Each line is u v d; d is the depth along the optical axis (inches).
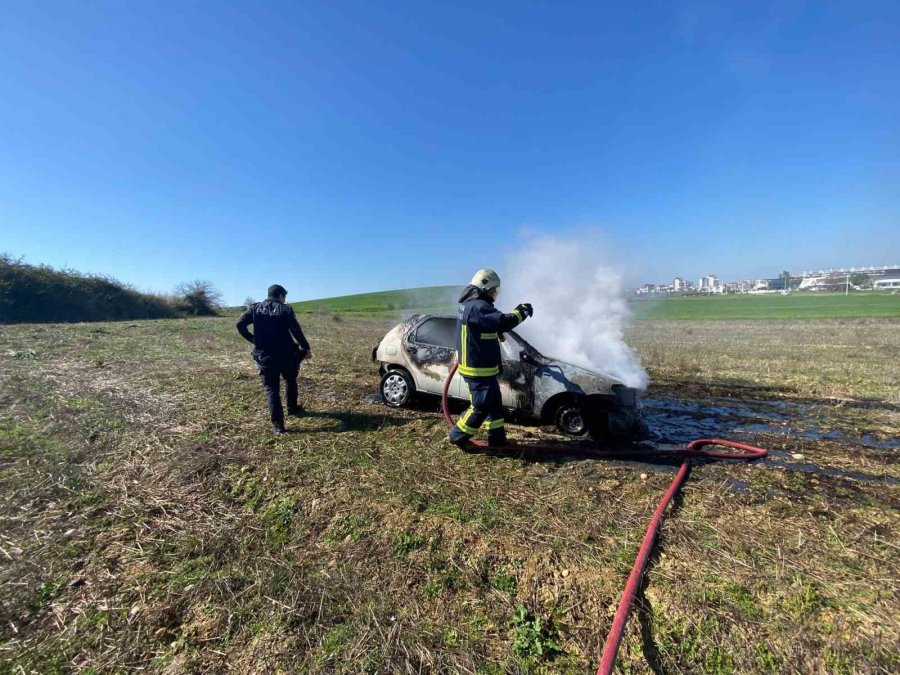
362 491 155.3
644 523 138.9
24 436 196.7
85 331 560.4
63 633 101.6
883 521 140.5
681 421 253.3
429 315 263.4
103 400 252.1
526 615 108.4
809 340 658.8
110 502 148.6
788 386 342.0
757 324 1021.8
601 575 116.2
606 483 166.1
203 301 1131.9
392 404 262.1
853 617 102.4
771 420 255.1
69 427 207.6
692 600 107.3
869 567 118.8
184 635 102.5
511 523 137.6
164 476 165.5
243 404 254.7
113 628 103.7
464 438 192.5
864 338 669.9
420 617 107.6
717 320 1216.2
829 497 156.3
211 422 221.6
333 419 234.7
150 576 118.1
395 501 148.9
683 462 188.2
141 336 535.8
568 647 101.0
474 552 126.0
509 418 242.8
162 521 139.9
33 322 775.1
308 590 113.3
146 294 1047.0
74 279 896.3
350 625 104.0
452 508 145.6
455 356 243.8
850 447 208.5
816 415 265.6
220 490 158.4
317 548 130.0
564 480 167.6
